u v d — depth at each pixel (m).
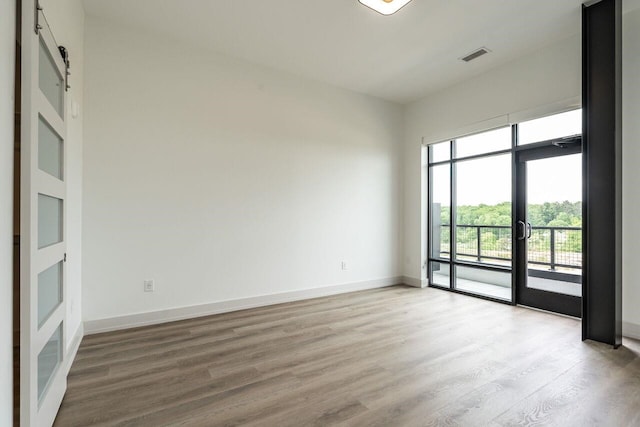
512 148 4.09
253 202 3.96
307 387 2.12
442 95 4.85
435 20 3.17
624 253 3.03
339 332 3.13
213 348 2.74
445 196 5.01
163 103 3.41
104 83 3.12
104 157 3.11
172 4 2.93
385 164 5.23
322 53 3.79
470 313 3.74
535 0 2.88
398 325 3.33
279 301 4.14
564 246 3.67
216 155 3.71
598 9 2.89
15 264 1.43
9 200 1.32
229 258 3.78
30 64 1.38
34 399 1.41
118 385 2.14
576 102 3.39
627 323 3.00
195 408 1.89
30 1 1.39
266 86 4.08
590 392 2.05
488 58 3.92
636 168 2.96
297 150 4.32
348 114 4.82
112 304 3.14
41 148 1.62
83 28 3.01
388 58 3.91
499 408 1.88
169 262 3.42
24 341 1.34
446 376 2.26
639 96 2.95
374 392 2.06
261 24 3.24
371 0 2.73
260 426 1.72
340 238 4.72
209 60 3.69
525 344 2.82
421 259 5.14
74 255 2.64
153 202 3.34
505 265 4.23
